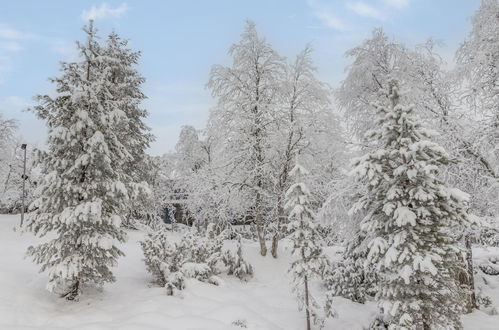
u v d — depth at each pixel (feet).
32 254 32.94
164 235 39.93
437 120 39.81
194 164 102.17
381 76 43.55
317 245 34.17
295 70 60.54
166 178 100.37
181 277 36.83
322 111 60.18
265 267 53.83
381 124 29.07
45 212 33.50
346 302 41.19
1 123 101.60
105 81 36.60
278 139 58.75
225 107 60.70
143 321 29.81
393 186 26.50
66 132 32.76
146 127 68.28
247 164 59.47
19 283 33.71
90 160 33.24
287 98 61.62
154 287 38.65
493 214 37.99
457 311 26.63
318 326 34.14
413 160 26.03
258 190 57.31
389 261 24.53
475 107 39.24
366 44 44.75
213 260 45.68
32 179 108.17
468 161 38.27
